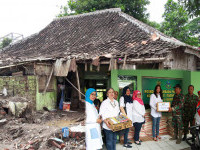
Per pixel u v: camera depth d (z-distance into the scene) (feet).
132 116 15.83
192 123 16.83
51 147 14.65
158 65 25.45
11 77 27.22
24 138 15.99
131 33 31.35
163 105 16.40
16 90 26.76
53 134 16.08
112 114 13.24
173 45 21.47
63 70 25.49
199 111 15.06
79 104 33.01
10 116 20.92
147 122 18.03
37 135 16.35
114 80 16.93
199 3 16.02
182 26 51.39
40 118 23.45
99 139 12.39
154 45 23.18
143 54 20.89
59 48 33.35
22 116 21.16
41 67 26.94
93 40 33.12
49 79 27.37
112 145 13.17
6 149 14.01
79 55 24.95
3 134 16.99
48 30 45.62
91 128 12.51
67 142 15.60
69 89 34.14
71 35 39.17
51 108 29.27
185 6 17.19
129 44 26.11
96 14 45.93
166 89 19.33
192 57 30.86
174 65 24.41
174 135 16.96
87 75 33.24
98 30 37.45
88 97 12.85
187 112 16.78
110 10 44.42
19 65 28.14
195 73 18.26
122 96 15.69
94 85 34.71
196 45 51.11
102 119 13.21
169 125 18.31
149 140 16.90
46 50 33.78
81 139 16.03
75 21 46.34
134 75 17.49
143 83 18.70
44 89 27.84
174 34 50.01
